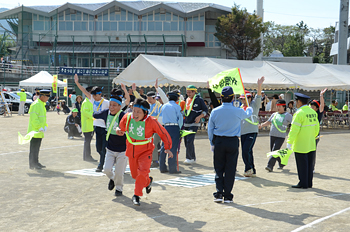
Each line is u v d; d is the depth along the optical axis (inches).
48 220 193.6
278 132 347.6
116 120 242.8
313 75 806.5
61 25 2020.2
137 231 175.5
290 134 269.7
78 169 339.9
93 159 387.5
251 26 1824.6
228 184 227.0
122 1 2186.3
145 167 221.8
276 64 797.2
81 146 493.7
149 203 227.8
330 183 290.5
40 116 338.6
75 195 246.8
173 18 2020.2
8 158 392.5
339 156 439.8
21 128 707.4
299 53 2738.7
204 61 735.1
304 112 268.8
